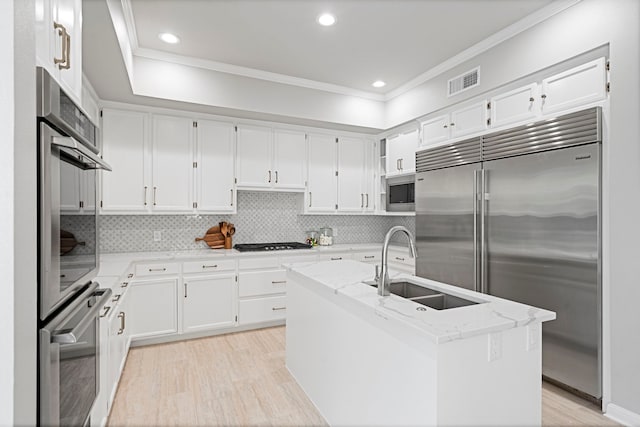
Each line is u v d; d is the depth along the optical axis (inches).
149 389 99.0
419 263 146.3
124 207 135.3
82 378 54.3
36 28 41.0
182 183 144.6
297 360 103.3
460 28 111.1
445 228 133.6
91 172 61.1
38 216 40.0
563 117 95.2
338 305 79.6
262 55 130.5
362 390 69.9
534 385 59.3
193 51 127.6
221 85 139.0
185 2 97.4
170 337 135.9
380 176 185.9
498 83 115.0
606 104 87.2
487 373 55.1
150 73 127.4
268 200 175.2
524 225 104.6
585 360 89.4
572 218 92.3
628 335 82.3
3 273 29.4
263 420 85.0
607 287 86.4
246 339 138.9
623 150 83.2
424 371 53.7
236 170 154.9
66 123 45.8
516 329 57.7
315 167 172.1
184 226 156.6
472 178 122.1
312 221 185.5
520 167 106.3
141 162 137.8
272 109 148.6
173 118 143.3
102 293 62.0
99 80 113.7
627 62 82.3
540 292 99.7
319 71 144.9
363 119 168.6
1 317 29.4
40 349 40.3
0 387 29.4
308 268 100.6
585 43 90.7
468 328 52.0
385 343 63.2
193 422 84.0
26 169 32.7
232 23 108.5
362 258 172.6
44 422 40.4
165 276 134.0
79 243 53.9
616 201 84.5
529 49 105.2
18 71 31.0
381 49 125.3
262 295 151.1
